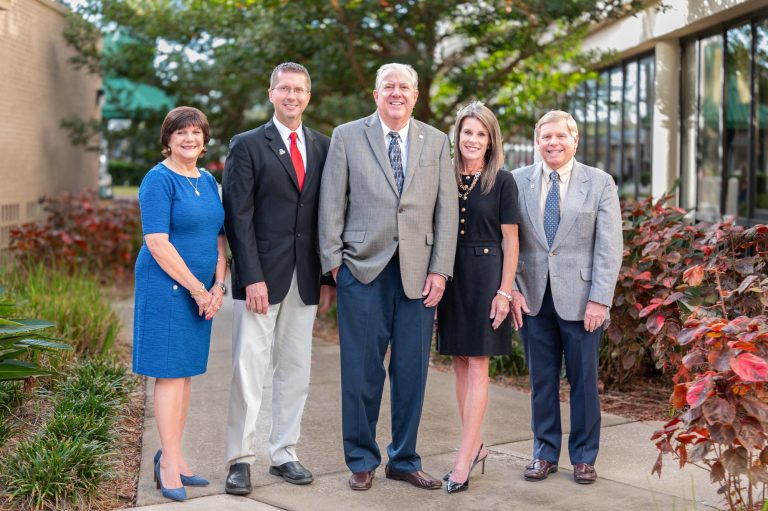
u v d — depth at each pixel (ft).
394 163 12.61
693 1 26.58
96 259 31.96
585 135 40.88
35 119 32.94
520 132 36.86
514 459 13.98
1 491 11.65
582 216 13.08
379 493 12.41
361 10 28.27
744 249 17.46
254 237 12.50
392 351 12.86
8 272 26.84
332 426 15.76
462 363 13.44
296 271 12.72
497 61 33.40
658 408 17.29
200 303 12.03
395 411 12.90
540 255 13.26
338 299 12.82
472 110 12.84
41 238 29.14
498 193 12.84
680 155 30.60
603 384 18.69
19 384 15.26
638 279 17.06
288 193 12.60
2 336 14.08
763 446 10.27
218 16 31.94
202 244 12.18
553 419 13.28
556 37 31.22
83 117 40.04
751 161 24.97
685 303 16.20
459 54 32.89
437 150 12.72
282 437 12.94
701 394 9.94
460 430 15.57
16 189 30.71
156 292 11.98
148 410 16.10
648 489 12.52
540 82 34.63
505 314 12.77
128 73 36.96
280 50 29.60
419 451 14.37
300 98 12.54
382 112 12.57
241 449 12.43
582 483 12.76
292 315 12.88
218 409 16.74
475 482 12.88
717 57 27.45
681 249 17.74
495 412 16.84
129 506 11.74
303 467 13.00
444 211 12.60
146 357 12.00
